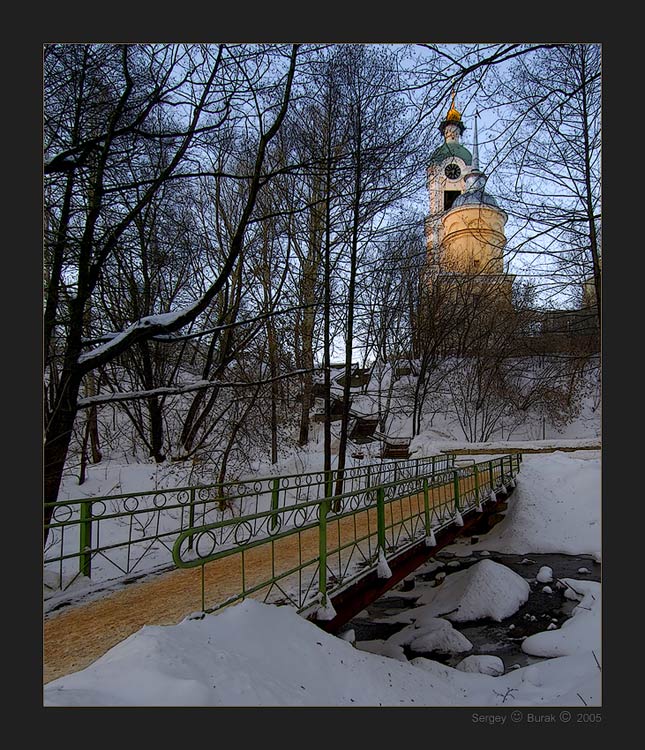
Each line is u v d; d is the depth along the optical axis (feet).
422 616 26.66
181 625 9.83
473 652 21.93
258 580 17.72
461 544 40.98
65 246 25.88
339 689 10.78
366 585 17.56
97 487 37.09
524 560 35.83
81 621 13.99
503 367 75.97
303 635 12.21
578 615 24.48
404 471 48.03
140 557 22.62
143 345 42.78
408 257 46.01
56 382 28.68
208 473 39.52
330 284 41.88
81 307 24.62
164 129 32.96
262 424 48.93
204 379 43.98
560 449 55.42
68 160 23.54
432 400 83.25
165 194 38.32
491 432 77.82
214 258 48.55
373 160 32.96
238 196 50.37
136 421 48.16
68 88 26.21
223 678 8.23
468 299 70.85
